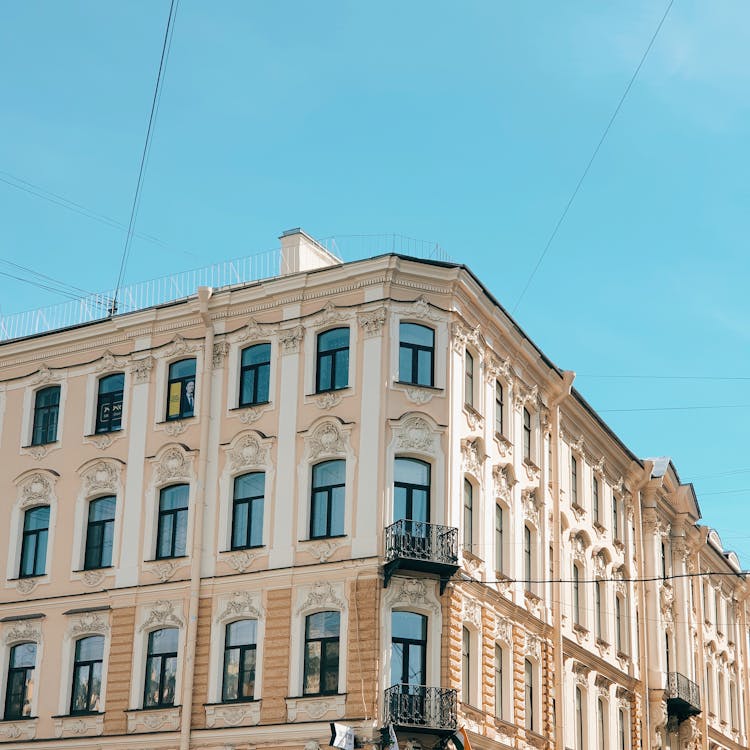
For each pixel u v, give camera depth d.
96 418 42.56
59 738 39.22
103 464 41.56
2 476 43.44
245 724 36.50
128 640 39.16
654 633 54.81
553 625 44.22
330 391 38.31
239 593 37.97
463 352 39.75
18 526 42.59
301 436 38.44
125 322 42.56
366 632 35.53
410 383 37.97
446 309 39.06
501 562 41.31
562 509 47.03
